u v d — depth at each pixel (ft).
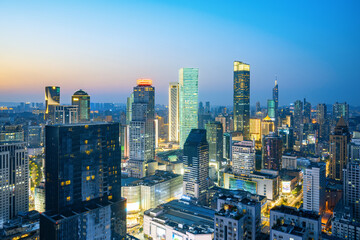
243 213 620.90
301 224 579.07
